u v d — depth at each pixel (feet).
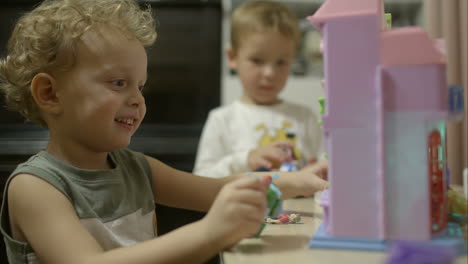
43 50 2.06
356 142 1.50
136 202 2.29
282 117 4.75
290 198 2.53
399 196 1.46
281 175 2.47
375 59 1.47
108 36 2.05
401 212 1.45
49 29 2.08
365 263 1.36
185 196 2.51
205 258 1.56
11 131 5.62
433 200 1.64
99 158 2.25
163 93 6.34
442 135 1.73
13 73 2.21
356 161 1.50
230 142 4.66
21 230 1.89
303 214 2.28
